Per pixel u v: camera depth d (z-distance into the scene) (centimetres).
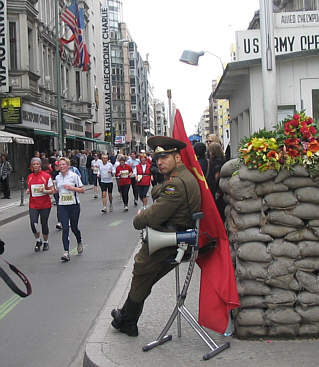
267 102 853
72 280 772
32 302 663
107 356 427
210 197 445
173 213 439
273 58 852
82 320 584
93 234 1216
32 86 2939
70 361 470
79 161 3131
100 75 6138
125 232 1224
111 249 1013
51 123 3622
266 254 440
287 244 439
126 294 637
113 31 10431
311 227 439
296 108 1064
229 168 480
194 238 427
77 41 3566
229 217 491
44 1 3597
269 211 445
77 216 955
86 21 5088
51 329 557
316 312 441
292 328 444
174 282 671
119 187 1697
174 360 414
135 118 10750
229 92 1412
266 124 855
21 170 2969
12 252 1033
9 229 1400
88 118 4688
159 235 428
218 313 434
